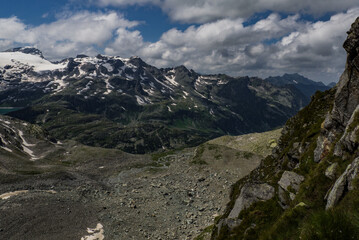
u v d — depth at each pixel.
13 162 97.19
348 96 20.78
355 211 7.23
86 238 46.94
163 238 47.38
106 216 57.53
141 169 114.12
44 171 96.62
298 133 33.06
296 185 19.75
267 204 20.20
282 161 31.75
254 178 39.12
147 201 69.56
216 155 107.44
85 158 128.75
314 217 7.82
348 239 6.42
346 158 15.73
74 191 74.94
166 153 145.75
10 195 64.81
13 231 46.75
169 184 87.94
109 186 89.31
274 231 14.00
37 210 55.59
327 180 15.66
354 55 20.73
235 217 21.77
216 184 82.75
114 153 138.38
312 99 37.47
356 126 15.95
